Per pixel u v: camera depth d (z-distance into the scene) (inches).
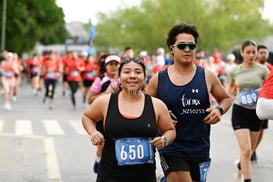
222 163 531.8
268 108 274.1
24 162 527.8
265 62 504.4
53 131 751.1
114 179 262.4
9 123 837.8
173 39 297.7
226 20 3289.9
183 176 289.3
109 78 434.6
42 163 524.7
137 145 259.4
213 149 614.5
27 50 3198.8
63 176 470.6
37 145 630.5
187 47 292.0
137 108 262.5
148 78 1187.9
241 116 435.5
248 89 441.7
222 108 295.6
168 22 3351.4
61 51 4020.7
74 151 591.2
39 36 3026.6
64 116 962.1
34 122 856.9
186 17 3312.0
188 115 294.8
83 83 1200.2
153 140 258.8
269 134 754.2
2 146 619.2
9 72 1071.0
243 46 449.7
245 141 423.8
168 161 293.7
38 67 1540.4
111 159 262.4
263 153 595.5
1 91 1584.6
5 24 2704.2
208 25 3287.4
